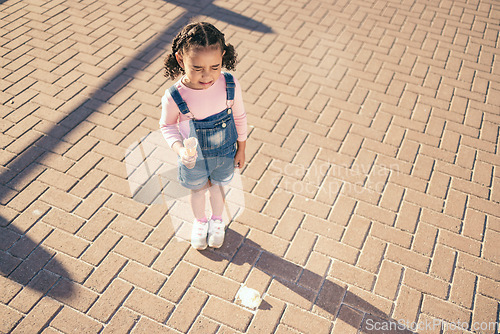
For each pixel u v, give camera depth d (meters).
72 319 3.04
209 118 2.55
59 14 5.89
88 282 3.23
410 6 6.29
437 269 3.39
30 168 3.97
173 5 6.18
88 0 6.20
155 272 3.31
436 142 4.37
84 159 4.07
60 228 3.54
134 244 3.47
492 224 3.69
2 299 3.11
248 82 4.95
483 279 3.34
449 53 5.47
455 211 3.78
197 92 2.45
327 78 5.05
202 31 2.17
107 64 5.13
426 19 6.04
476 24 5.98
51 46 5.34
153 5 6.17
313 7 6.21
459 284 3.30
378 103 4.76
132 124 4.43
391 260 3.44
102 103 4.63
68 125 4.38
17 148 4.13
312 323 3.08
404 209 3.78
